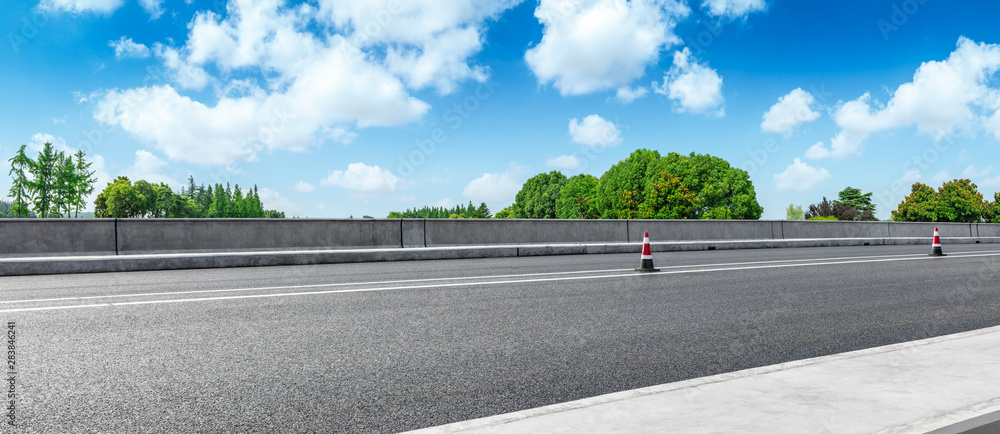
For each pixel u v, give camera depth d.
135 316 6.16
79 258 11.34
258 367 4.20
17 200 60.75
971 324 5.95
